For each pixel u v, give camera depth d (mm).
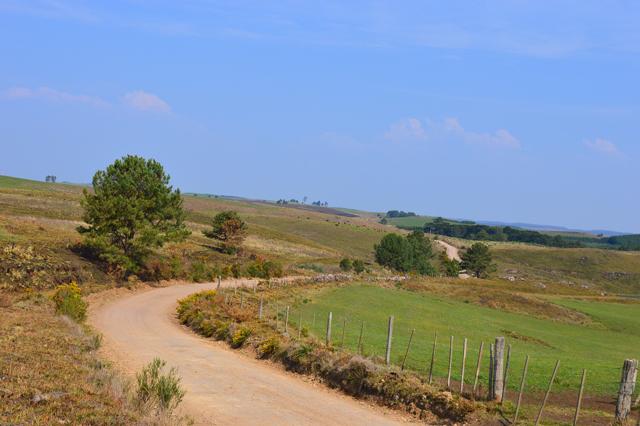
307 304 55156
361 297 65062
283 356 27344
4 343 20828
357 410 20328
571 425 17766
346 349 28344
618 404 17422
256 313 40469
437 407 19609
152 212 62406
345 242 182750
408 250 119500
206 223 133750
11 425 12359
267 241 132250
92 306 44656
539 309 77688
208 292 49844
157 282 64250
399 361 27328
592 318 77438
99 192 59094
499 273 168375
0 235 54969
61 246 58688
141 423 14203
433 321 55875
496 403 19422
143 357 26578
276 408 19828
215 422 17641
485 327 56719
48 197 112750
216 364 26594
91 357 22125
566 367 29516
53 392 15219
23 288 44062
